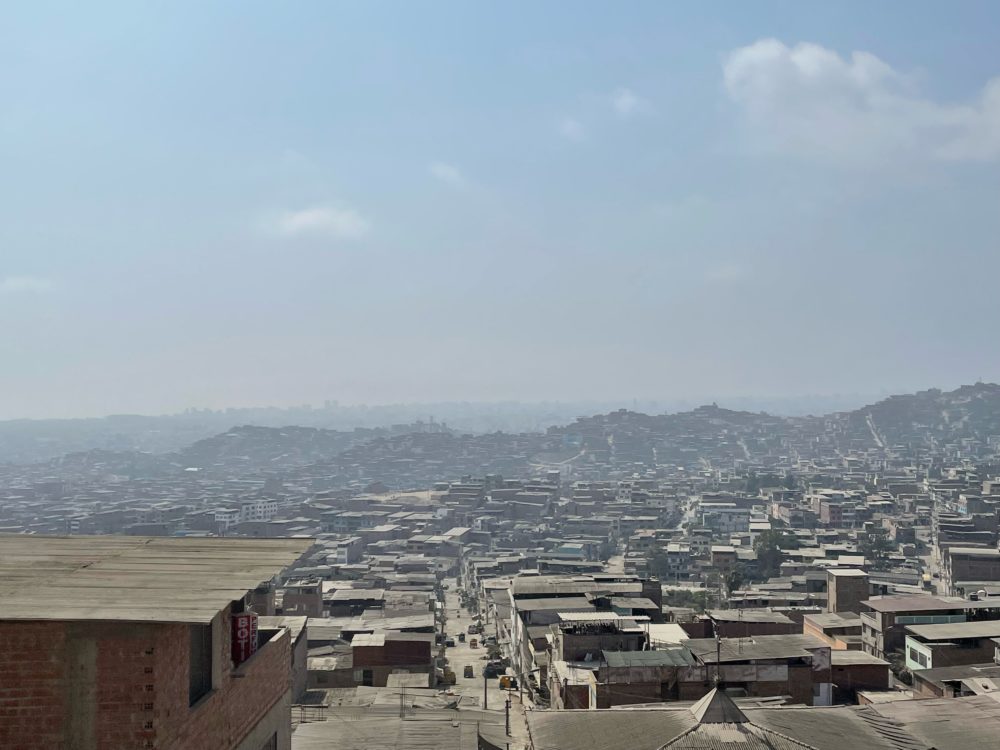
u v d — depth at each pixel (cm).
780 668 6956
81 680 1465
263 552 2094
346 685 8981
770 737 4028
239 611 2048
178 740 1565
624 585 11006
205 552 2086
